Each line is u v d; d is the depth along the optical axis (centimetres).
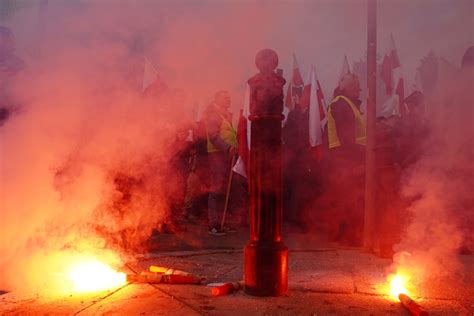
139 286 318
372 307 279
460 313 269
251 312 266
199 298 292
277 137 303
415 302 272
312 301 290
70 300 283
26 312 260
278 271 299
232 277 360
